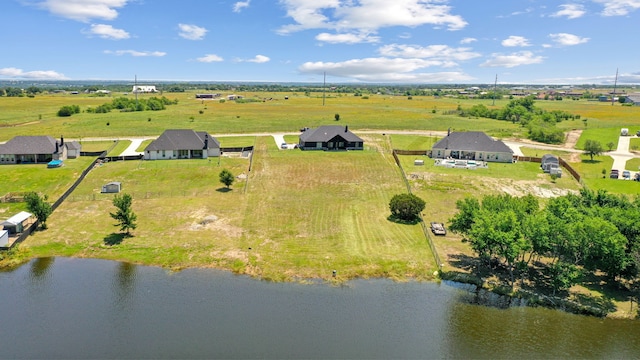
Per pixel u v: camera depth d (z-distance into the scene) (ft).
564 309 120.57
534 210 152.25
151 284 131.03
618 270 125.39
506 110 519.60
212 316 113.60
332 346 101.65
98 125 422.00
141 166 260.21
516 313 118.42
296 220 182.50
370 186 230.89
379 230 172.76
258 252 152.56
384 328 109.81
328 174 251.39
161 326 108.68
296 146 325.21
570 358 100.27
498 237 124.88
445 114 566.77
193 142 284.61
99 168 256.11
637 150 327.67
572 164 282.77
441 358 98.53
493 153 285.02
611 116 540.52
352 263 145.18
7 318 111.96
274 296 124.77
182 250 153.89
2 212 184.85
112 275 136.77
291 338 104.32
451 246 157.99
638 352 102.73
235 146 322.75
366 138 363.15
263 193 217.77
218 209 194.18
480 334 108.58
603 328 112.47
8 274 136.77
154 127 410.93
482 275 137.28
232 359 96.07
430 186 230.68
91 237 163.63
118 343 101.55
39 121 453.99
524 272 136.36
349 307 119.65
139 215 186.19
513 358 99.66
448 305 121.80
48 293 124.98
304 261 146.20
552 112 528.63
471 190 225.15
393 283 133.80
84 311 115.34
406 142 348.18
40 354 97.71
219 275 137.39
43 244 157.38
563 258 131.54
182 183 231.91
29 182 227.61
